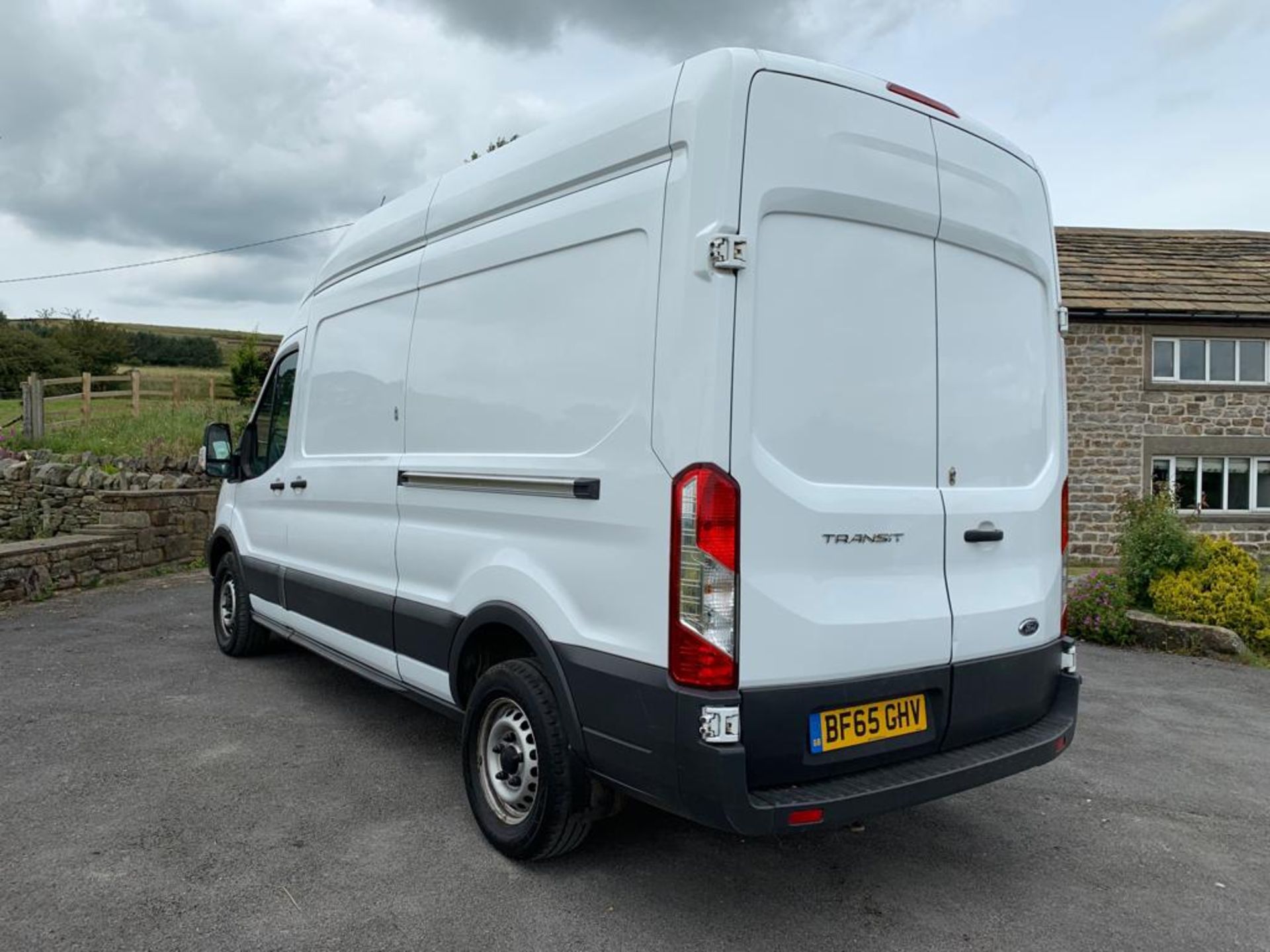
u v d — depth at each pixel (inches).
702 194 105.7
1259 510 538.6
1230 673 271.3
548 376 129.0
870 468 118.1
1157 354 533.3
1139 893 132.0
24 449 593.6
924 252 126.0
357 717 203.9
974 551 129.0
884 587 117.2
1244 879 137.4
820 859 139.8
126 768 170.4
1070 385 526.0
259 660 255.1
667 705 105.3
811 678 108.7
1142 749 198.7
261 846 138.6
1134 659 289.6
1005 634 131.5
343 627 186.4
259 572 231.5
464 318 149.9
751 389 105.8
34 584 350.6
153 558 422.9
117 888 124.8
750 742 103.9
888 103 121.1
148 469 507.5
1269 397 533.3
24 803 153.6
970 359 132.4
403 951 110.9
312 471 201.6
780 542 107.1
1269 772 185.2
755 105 107.2
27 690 223.1
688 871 134.0
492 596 136.4
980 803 165.5
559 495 124.0
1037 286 147.3
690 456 104.5
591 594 117.9
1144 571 335.3
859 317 117.5
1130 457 527.8
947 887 132.2
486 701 139.1
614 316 117.7
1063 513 149.3
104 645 273.9
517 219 139.1
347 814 151.2
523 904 122.7
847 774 112.7
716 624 103.0
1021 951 115.1
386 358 174.4
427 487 155.7
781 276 109.7
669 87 113.4
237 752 180.2
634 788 112.3
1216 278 559.2
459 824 147.6
